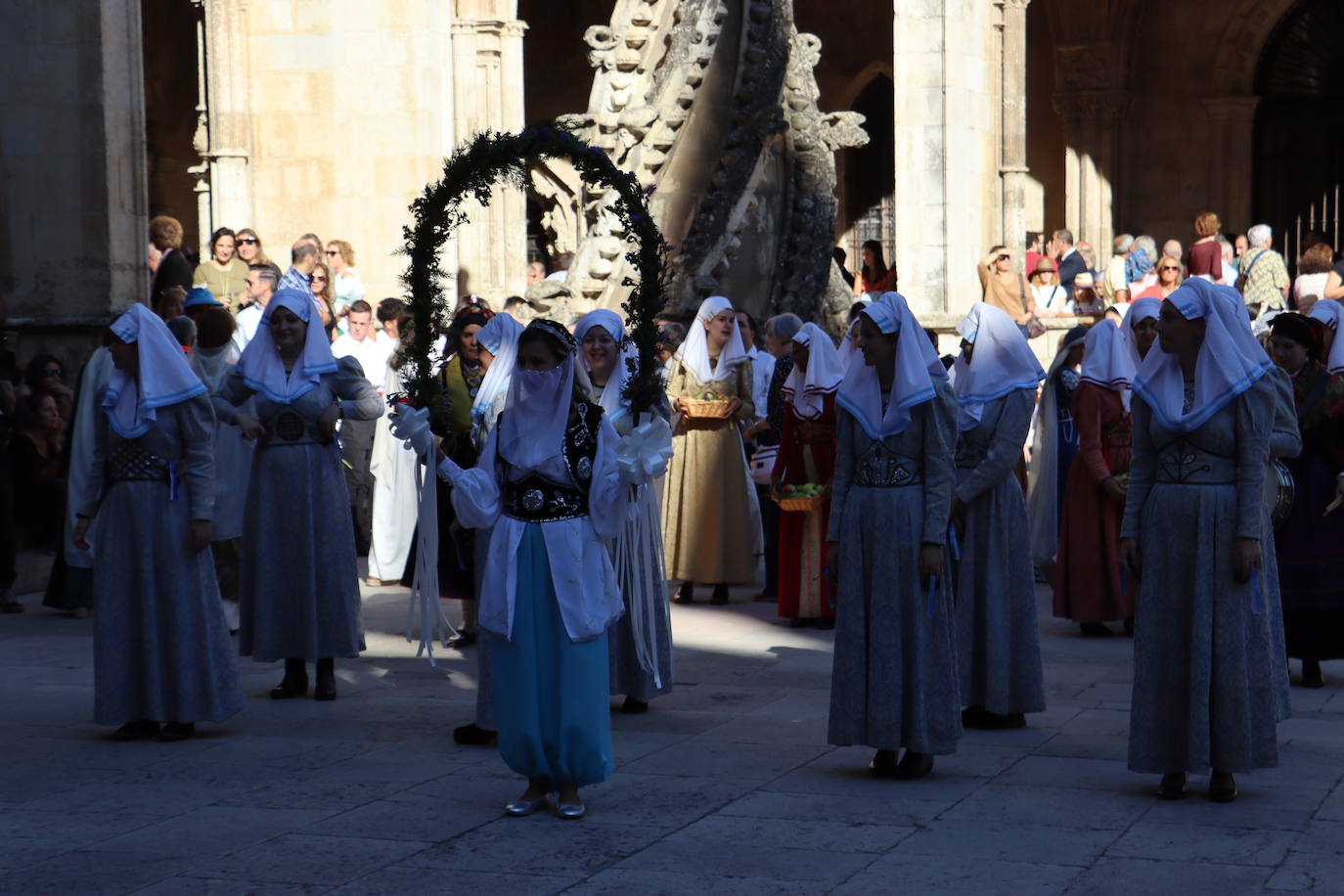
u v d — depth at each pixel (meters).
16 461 11.62
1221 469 5.80
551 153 6.64
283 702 7.82
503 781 6.24
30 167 12.25
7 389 10.50
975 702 7.17
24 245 12.29
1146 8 29.33
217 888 4.93
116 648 6.93
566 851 5.29
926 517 6.09
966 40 18.22
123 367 6.95
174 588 6.91
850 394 6.25
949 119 17.97
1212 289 5.80
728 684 8.20
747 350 11.37
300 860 5.21
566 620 5.58
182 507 6.95
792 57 13.54
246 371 7.79
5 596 10.51
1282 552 8.07
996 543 7.17
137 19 12.58
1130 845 5.31
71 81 12.20
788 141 13.59
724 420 10.77
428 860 5.20
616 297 12.31
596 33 12.85
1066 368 10.75
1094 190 29.42
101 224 12.27
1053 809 5.77
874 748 6.64
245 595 7.89
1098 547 9.58
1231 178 29.20
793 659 8.87
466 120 20.17
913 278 18.20
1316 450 8.05
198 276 13.59
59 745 6.90
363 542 13.23
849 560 6.19
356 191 15.96
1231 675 5.74
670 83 12.64
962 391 7.33
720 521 10.74
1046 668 8.71
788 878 4.97
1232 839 5.37
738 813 5.74
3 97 12.21
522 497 5.66
